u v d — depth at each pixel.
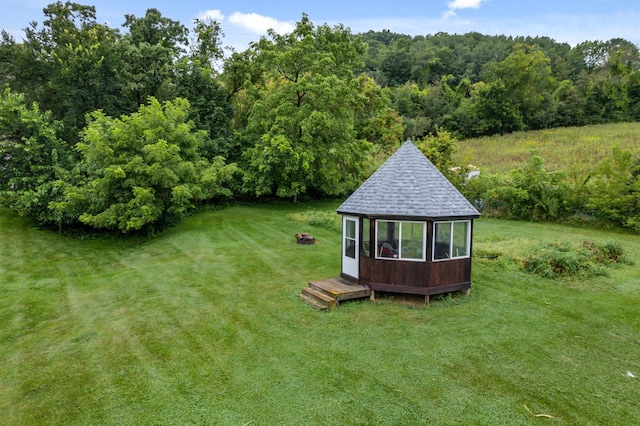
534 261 11.75
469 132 53.34
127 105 25.31
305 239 16.12
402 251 9.45
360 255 10.03
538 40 84.44
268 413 5.45
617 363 6.61
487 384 6.01
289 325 8.40
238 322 8.67
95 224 17.42
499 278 11.16
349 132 25.20
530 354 6.92
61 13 26.09
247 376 6.42
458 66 75.06
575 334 7.70
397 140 31.09
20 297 11.43
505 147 41.78
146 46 24.23
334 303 9.23
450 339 7.53
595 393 5.75
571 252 12.19
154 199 17.80
